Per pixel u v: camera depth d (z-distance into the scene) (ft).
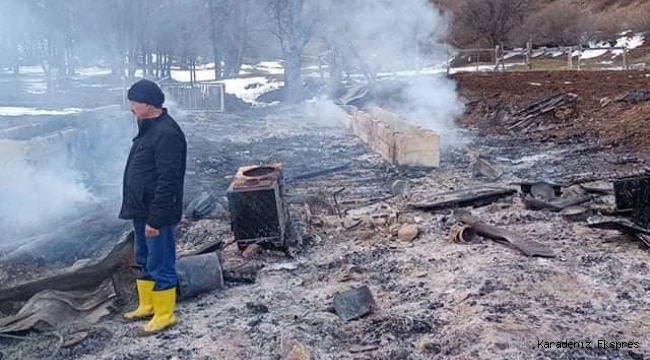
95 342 12.37
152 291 12.82
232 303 14.19
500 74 60.49
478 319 12.41
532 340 11.47
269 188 16.99
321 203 22.31
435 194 24.25
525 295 13.61
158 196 12.26
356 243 18.69
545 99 45.78
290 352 11.35
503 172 28.81
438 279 15.14
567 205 21.07
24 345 12.28
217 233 19.70
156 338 12.51
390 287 14.90
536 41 96.63
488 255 16.44
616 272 14.93
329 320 13.04
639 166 28.99
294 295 14.66
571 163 30.78
